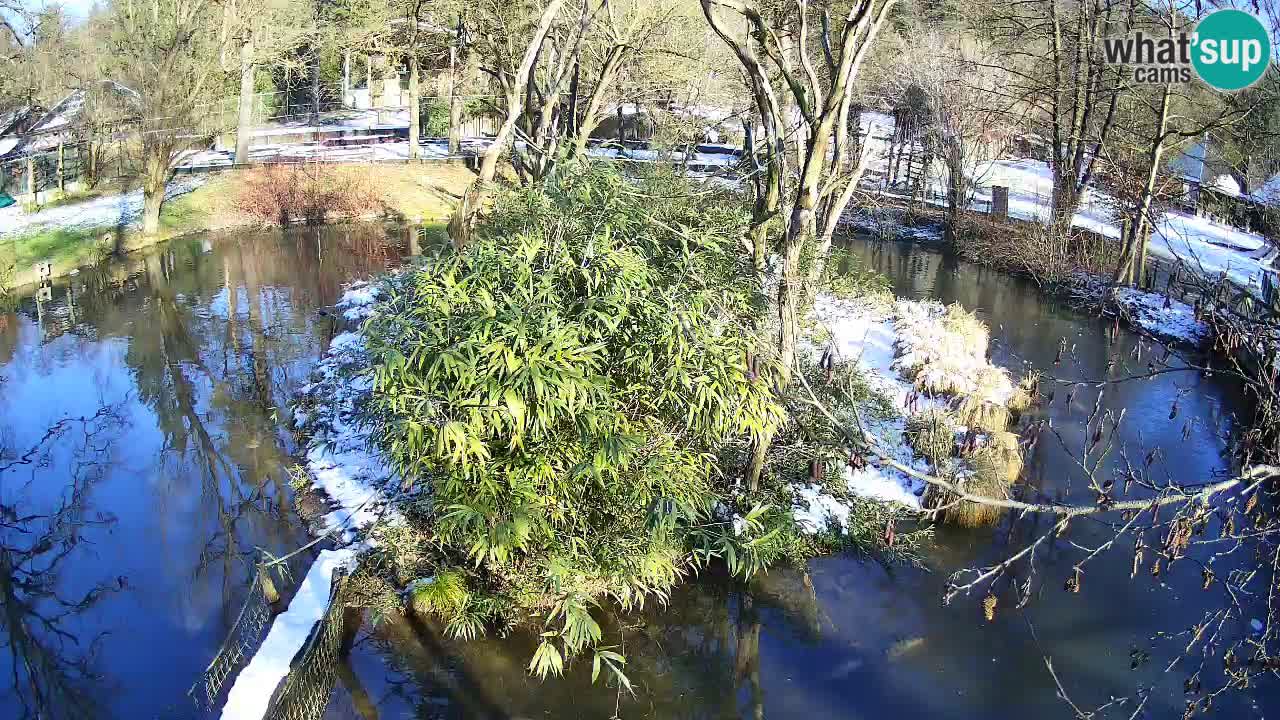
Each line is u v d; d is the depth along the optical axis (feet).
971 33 92.32
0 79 75.82
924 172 87.66
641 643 25.48
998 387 39.32
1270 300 38.01
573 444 23.99
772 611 26.91
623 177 35.42
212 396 42.98
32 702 23.43
